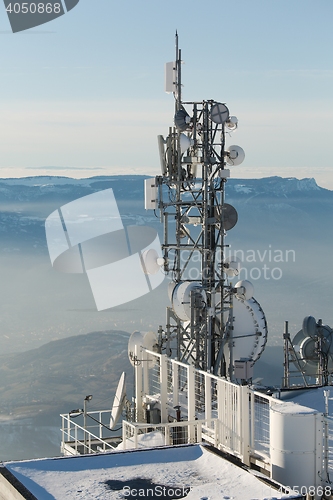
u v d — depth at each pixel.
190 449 11.38
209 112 19.44
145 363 17.72
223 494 9.65
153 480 10.17
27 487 9.91
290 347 19.20
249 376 17.98
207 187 19.27
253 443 12.33
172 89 19.91
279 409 10.73
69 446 17.59
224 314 19.67
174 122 19.39
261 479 10.09
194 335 18.81
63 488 9.90
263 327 19.75
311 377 19.55
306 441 10.48
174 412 15.97
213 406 17.02
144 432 16.39
